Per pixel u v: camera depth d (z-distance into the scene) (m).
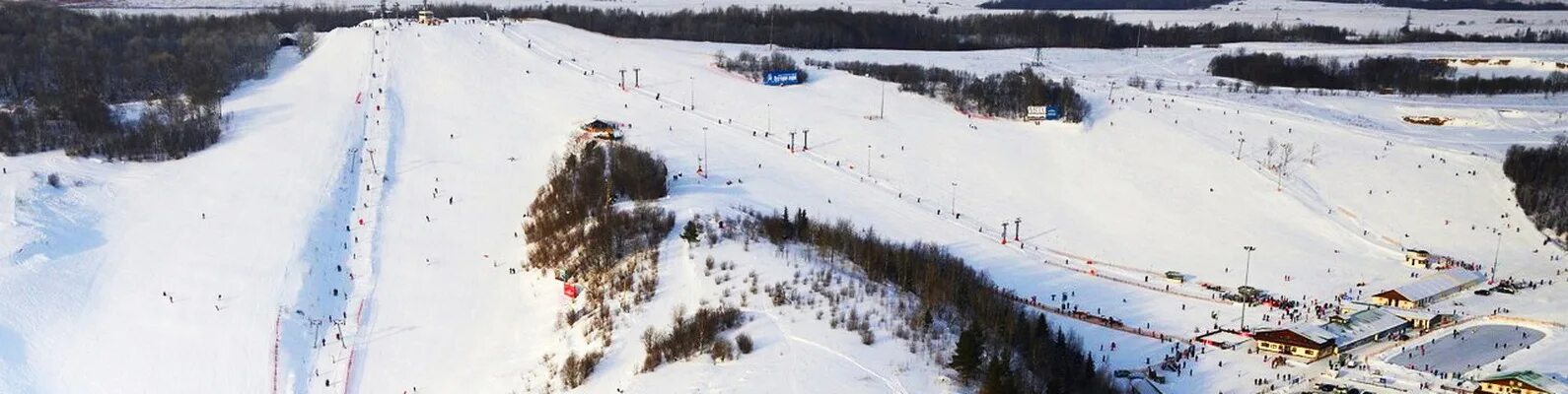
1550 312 162.25
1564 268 183.62
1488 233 198.00
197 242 179.75
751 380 120.69
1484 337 152.75
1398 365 141.62
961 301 143.88
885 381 121.00
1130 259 185.12
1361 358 144.75
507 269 175.12
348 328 157.12
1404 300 163.62
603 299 151.00
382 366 146.25
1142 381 135.12
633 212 177.25
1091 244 191.88
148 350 147.25
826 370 122.88
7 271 162.75
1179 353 144.62
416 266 177.50
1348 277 178.00
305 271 170.62
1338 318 153.88
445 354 149.12
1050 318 156.12
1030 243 191.25
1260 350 146.25
